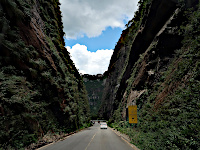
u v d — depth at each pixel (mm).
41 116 11805
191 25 12461
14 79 9797
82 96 48219
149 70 18531
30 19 14109
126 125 20578
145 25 22859
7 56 9766
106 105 75375
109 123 43531
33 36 14297
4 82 8797
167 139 6820
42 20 20000
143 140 9250
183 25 14508
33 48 13305
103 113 80312
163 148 6605
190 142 5477
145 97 17312
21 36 11906
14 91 9195
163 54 16578
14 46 10469
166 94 11461
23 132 8633
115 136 16516
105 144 10531
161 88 13594
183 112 7648
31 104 10711
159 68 16266
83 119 36062
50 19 23109
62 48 27062
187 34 13078
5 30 10000
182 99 8492
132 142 10812
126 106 24984
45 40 17781
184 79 9609
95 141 12156
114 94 54094
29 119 9734
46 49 17078
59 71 19734
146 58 20609
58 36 24875
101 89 197625
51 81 15609
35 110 11086
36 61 13477
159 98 12758
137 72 23812
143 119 13883
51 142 11203
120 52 59531
